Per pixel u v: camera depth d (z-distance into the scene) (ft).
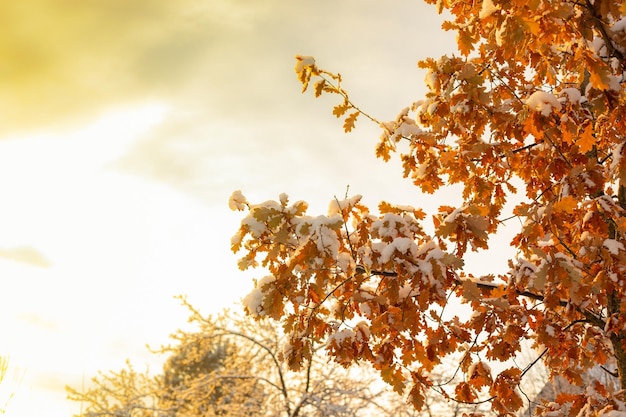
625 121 11.44
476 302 12.07
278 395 44.45
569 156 12.66
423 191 14.16
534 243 13.32
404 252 10.64
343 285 12.26
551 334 12.75
